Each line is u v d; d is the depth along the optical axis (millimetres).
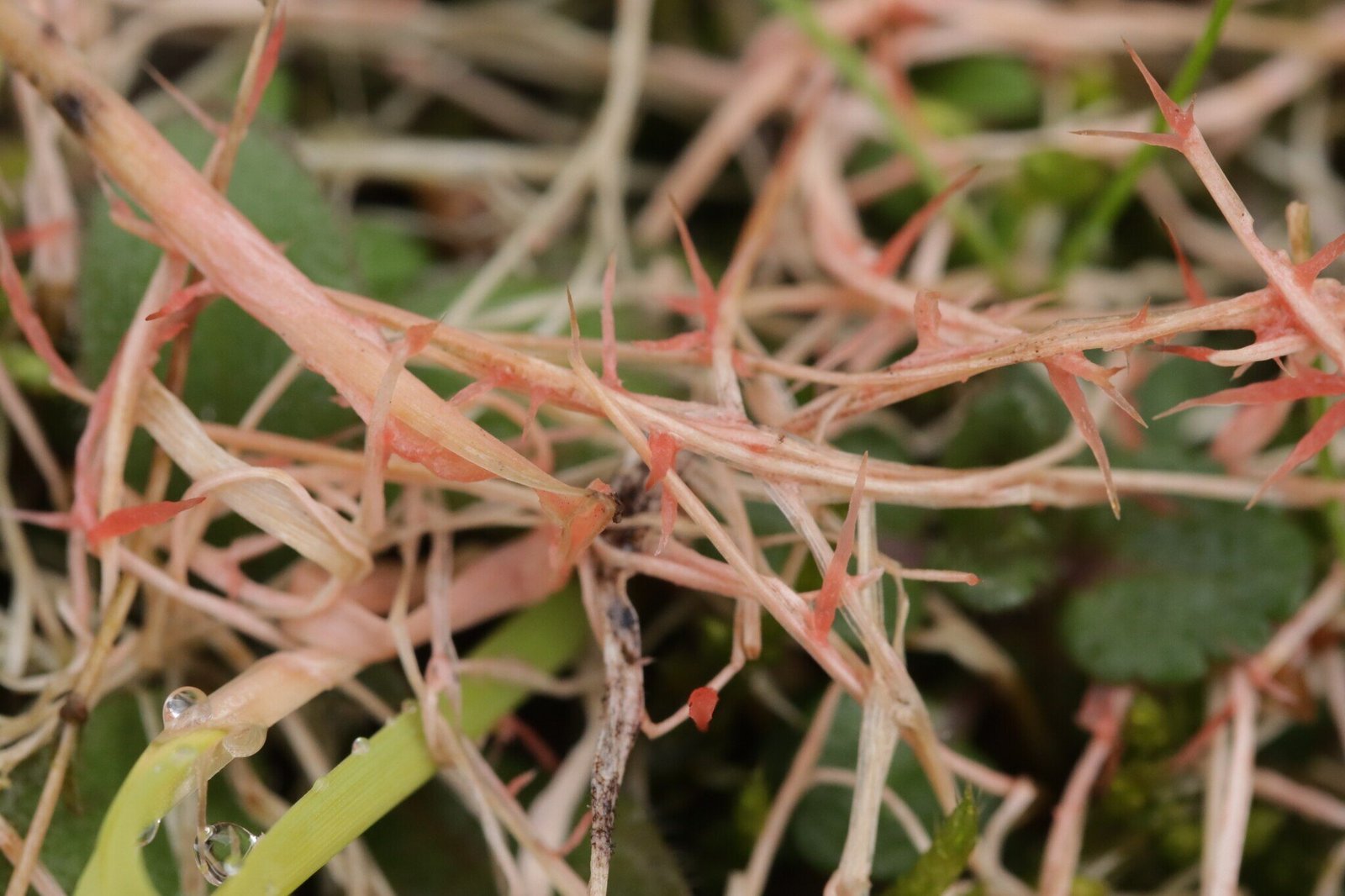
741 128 202
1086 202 201
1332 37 203
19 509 181
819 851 171
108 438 160
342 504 163
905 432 188
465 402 158
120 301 168
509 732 170
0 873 161
